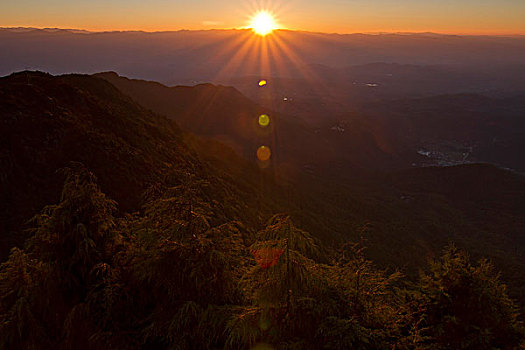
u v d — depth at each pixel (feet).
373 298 22.44
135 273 20.77
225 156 225.76
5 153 74.43
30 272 21.95
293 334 19.16
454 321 23.57
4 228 60.75
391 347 19.53
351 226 201.98
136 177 90.22
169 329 18.58
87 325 19.16
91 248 21.04
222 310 19.62
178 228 20.98
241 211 115.65
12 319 19.03
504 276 139.33
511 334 24.82
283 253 20.02
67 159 85.30
